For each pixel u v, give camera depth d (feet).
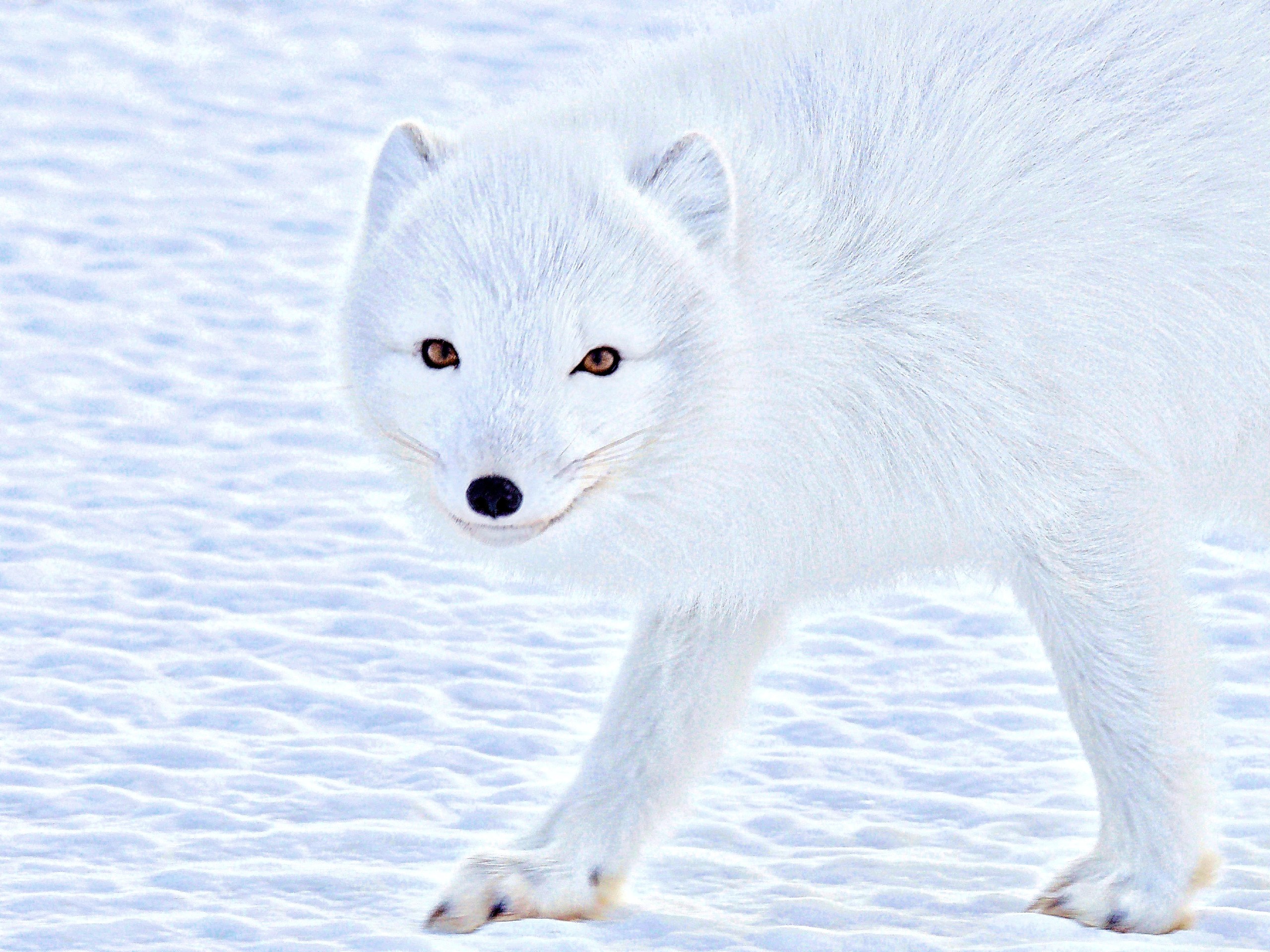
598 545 24.81
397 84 120.57
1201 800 26.21
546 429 22.41
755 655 28.14
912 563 26.89
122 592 49.65
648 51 29.55
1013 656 45.42
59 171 101.40
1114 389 25.58
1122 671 25.94
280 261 88.12
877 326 25.36
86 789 34.45
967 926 26.89
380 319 23.56
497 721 40.32
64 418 66.49
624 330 22.91
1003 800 35.06
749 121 26.21
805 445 25.09
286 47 128.26
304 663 44.32
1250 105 26.55
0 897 28.35
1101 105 26.21
